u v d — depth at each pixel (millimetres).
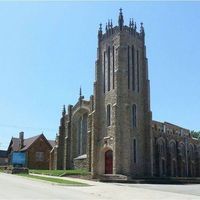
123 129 61094
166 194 35344
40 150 94938
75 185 41875
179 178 63281
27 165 91438
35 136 98438
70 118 77188
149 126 65062
